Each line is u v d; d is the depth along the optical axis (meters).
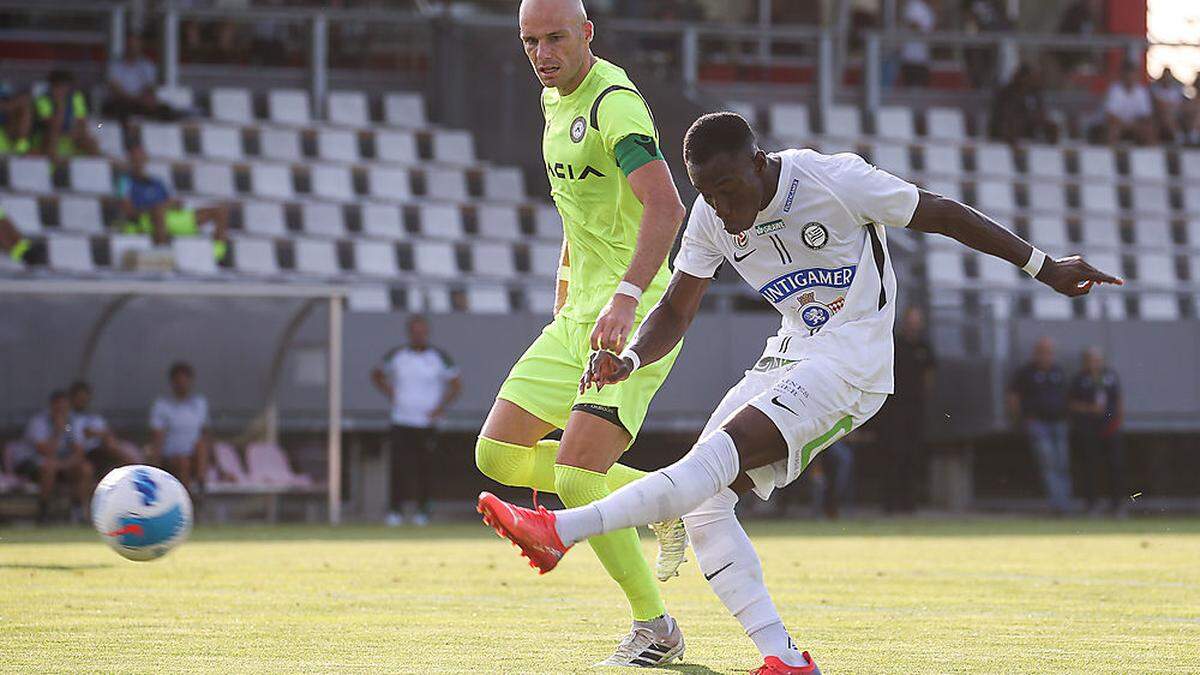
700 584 31.12
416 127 79.38
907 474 63.50
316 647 20.64
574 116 20.08
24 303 56.09
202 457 56.28
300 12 79.44
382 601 27.14
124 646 20.61
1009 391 64.38
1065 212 81.94
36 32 77.50
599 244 20.44
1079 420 63.78
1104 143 86.75
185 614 24.73
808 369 16.97
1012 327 65.12
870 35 85.38
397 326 61.25
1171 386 66.69
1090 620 24.55
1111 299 66.56
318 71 79.56
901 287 64.81
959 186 81.00
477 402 61.94
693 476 16.17
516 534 15.12
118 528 20.52
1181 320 66.81
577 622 23.84
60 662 18.98
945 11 91.50
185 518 20.91
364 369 60.94
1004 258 17.23
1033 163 83.81
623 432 19.67
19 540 45.88
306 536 49.22
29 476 54.72
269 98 77.81
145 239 64.88
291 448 58.66
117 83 73.81
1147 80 89.00
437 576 32.75
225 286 56.47
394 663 19.09
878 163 81.75
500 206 73.94
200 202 69.56
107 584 30.27
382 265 69.81
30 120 70.56
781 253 17.20
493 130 77.25
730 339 63.41
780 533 51.44
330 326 58.09
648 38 83.12
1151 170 85.62
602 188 20.06
